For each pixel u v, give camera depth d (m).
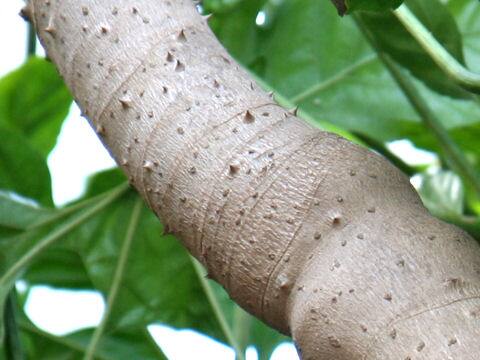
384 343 0.44
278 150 0.48
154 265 0.73
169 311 0.73
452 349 0.43
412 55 0.62
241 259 0.47
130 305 0.72
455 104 0.76
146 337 0.72
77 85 0.53
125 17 0.52
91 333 0.74
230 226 0.48
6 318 0.67
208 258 0.49
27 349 0.73
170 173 0.49
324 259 0.46
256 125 0.49
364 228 0.46
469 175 0.68
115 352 0.72
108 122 0.51
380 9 0.50
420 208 0.47
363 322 0.44
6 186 0.75
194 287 0.73
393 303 0.44
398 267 0.45
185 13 0.53
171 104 0.50
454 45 0.60
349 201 0.47
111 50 0.52
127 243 0.72
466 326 0.43
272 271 0.47
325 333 0.45
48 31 0.54
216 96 0.50
